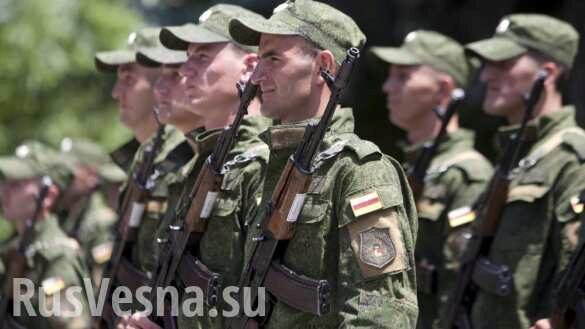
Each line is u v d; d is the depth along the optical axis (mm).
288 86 14234
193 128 18484
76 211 25281
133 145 21484
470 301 18453
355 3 37250
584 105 32281
